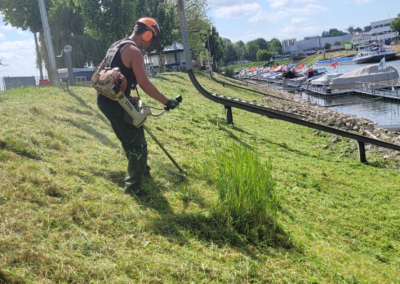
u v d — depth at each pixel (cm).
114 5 2152
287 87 5234
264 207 372
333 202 557
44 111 596
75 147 477
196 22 4562
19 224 260
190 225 336
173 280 247
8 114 522
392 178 758
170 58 4331
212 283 254
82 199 328
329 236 441
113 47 361
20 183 322
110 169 426
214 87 2503
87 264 237
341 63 12550
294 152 892
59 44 3800
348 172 758
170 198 394
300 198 536
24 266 220
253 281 271
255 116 1352
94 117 683
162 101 378
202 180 487
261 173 396
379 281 336
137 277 239
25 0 3566
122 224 303
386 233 484
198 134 807
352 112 2469
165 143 645
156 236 299
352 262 369
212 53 5819
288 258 327
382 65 3672
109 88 322
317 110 2250
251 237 346
